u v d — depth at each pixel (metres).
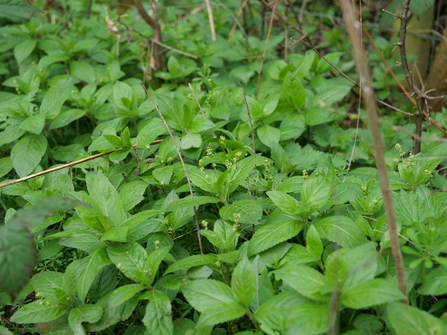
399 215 0.45
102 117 0.70
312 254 0.42
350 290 0.35
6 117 0.66
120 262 0.42
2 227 0.38
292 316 0.35
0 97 0.72
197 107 0.64
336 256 0.36
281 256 0.43
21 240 0.37
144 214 0.45
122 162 0.62
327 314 0.35
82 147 0.67
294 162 0.60
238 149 0.54
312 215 0.48
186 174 0.51
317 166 0.54
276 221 0.46
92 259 0.43
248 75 0.80
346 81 0.82
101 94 0.73
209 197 0.47
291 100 0.68
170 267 0.43
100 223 0.45
